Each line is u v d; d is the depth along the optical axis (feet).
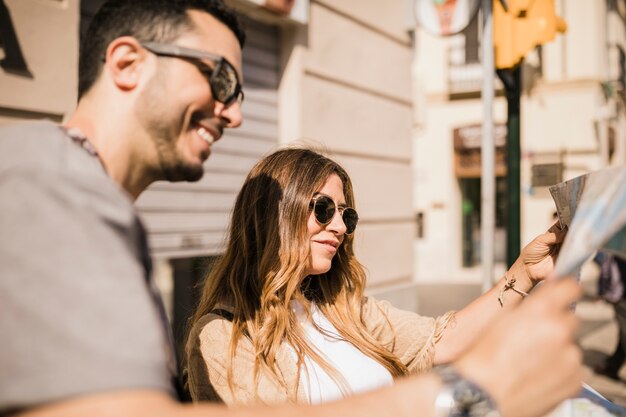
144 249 2.39
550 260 4.81
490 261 9.52
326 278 5.87
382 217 17.48
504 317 2.28
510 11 9.63
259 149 14.29
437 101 49.62
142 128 2.75
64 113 8.74
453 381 2.12
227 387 4.59
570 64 43.45
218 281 5.33
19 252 1.94
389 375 5.22
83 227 2.05
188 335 5.02
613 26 46.70
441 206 49.60
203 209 12.82
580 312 28.94
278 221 5.27
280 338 4.88
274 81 14.78
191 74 2.81
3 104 7.94
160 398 1.96
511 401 2.08
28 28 8.26
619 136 50.03
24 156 2.23
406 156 19.02
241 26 3.11
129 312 1.99
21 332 1.86
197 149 2.92
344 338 5.39
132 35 2.74
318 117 15.25
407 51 19.22
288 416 2.07
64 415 1.81
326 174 5.49
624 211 2.24
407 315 5.82
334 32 15.94
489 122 9.52
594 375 18.10
